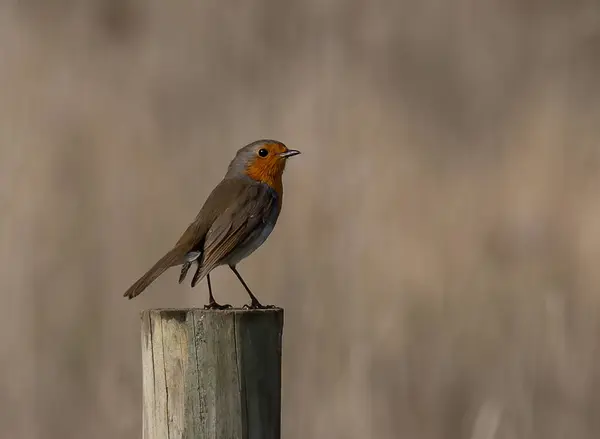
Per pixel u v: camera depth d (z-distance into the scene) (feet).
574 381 39.81
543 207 51.67
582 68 73.10
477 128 67.82
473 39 76.69
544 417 39.45
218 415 21.84
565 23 77.15
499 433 37.37
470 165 58.90
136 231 46.29
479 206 51.72
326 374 40.37
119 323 42.86
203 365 21.89
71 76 55.98
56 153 49.08
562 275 46.47
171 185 49.60
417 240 47.44
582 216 50.26
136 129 52.65
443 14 76.23
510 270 47.03
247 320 21.94
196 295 44.04
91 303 43.06
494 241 49.19
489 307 44.42
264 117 58.75
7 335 41.09
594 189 52.70
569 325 42.45
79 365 41.16
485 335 43.14
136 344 42.22
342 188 48.26
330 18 70.95
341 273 43.96
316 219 46.50
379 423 39.63
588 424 39.73
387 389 41.06
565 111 62.59
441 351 42.50
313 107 54.85
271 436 22.21
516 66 74.59
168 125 58.18
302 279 43.65
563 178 53.57
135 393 40.34
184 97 61.93
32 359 40.45
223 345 21.88
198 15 69.21
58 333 41.73
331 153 51.19
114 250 45.14
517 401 38.40
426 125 64.39
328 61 61.16
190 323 21.97
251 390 21.94
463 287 45.50
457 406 41.27
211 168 51.78
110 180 48.75
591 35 75.31
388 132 56.29
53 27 61.82
